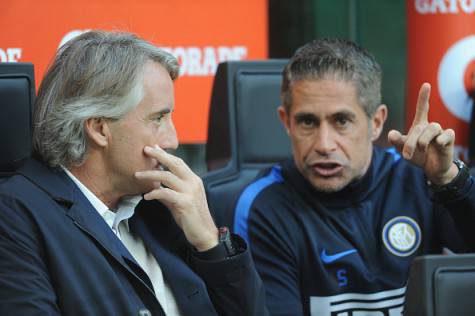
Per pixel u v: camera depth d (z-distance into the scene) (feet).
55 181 20.31
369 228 25.11
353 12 38.70
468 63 36.94
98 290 19.52
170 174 20.97
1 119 22.34
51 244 19.47
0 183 20.66
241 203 25.43
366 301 24.71
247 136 28.58
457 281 17.11
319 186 24.40
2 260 19.25
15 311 18.85
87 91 20.16
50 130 20.25
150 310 20.26
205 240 21.27
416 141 23.24
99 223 20.27
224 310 21.44
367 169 25.20
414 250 25.26
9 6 29.01
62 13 29.81
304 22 37.40
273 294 24.30
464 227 24.34
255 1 33.53
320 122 24.11
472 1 36.91
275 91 28.81
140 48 20.70
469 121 36.83
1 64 22.44
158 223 22.11
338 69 24.00
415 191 25.67
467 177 23.98
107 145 20.49
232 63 28.68
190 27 32.55
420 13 37.01
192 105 32.81
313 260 24.64
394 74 40.04
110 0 30.76
